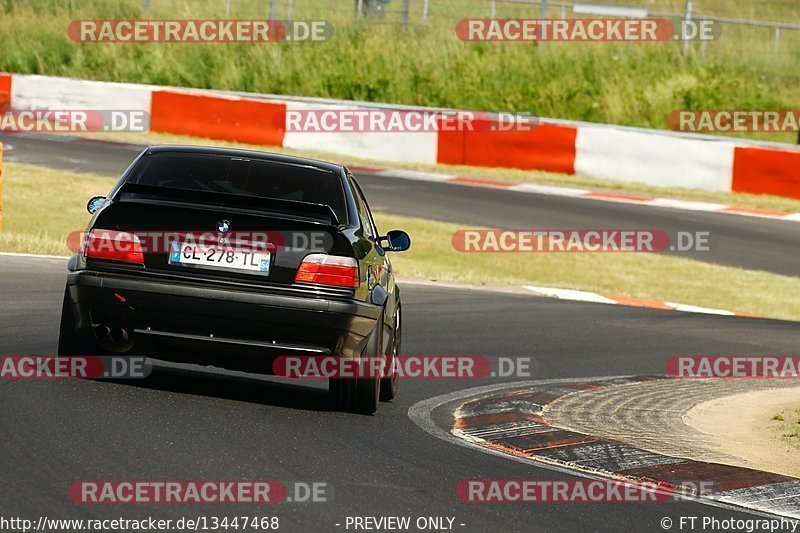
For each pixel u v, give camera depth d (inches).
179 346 1009.5
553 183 3521.2
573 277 2561.5
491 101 4360.2
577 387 1364.4
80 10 4763.8
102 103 3887.8
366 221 1147.3
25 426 859.4
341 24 4717.0
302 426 975.0
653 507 811.4
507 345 1657.2
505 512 764.0
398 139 3727.9
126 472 768.9
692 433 1117.1
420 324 1761.8
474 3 4963.1
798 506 848.3
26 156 3292.3
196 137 3843.5
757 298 2496.3
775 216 3280.0
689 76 4375.0
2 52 4608.8
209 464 808.9
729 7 5290.4
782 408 1309.1
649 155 3570.4
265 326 991.0
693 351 1782.7
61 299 1582.2
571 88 4340.6
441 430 1047.6
